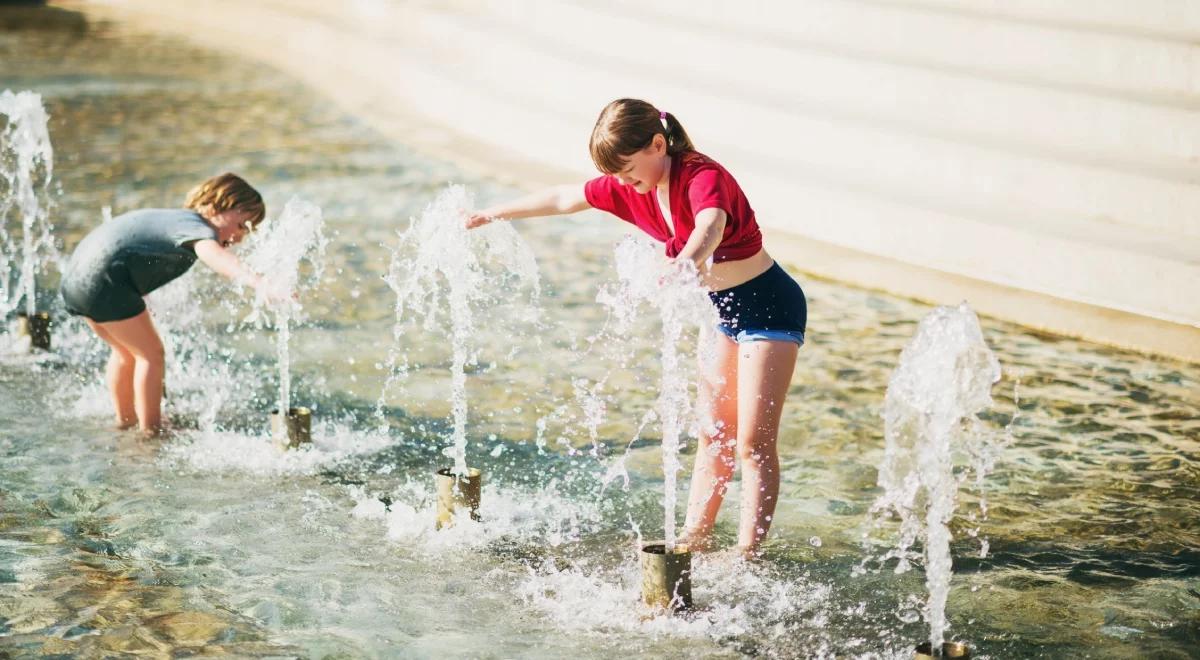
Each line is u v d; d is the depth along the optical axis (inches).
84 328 407.5
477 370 383.2
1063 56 520.7
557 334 415.2
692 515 264.2
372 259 490.3
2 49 998.4
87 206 550.6
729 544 270.5
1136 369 384.2
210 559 261.4
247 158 656.4
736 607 243.8
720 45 624.7
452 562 263.1
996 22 541.6
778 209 538.0
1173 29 508.4
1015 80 520.4
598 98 660.1
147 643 227.1
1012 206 485.7
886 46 581.9
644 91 628.7
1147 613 244.5
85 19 1194.6
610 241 521.0
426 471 311.6
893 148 524.4
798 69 588.4
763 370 248.8
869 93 560.1
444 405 355.9
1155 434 335.6
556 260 494.3
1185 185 442.0
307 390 364.2
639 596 248.7
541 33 761.6
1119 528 282.0
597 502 295.3
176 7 1224.2
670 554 237.8
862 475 310.5
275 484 300.5
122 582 250.2
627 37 681.6
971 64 550.0
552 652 227.0
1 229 511.8
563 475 310.8
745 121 578.9
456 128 743.1
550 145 660.1
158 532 273.1
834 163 546.0
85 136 697.0
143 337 317.7
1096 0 529.7
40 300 431.5
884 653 228.1
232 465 310.2
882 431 338.3
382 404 355.6
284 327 324.8
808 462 318.0
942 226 480.1
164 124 739.4
